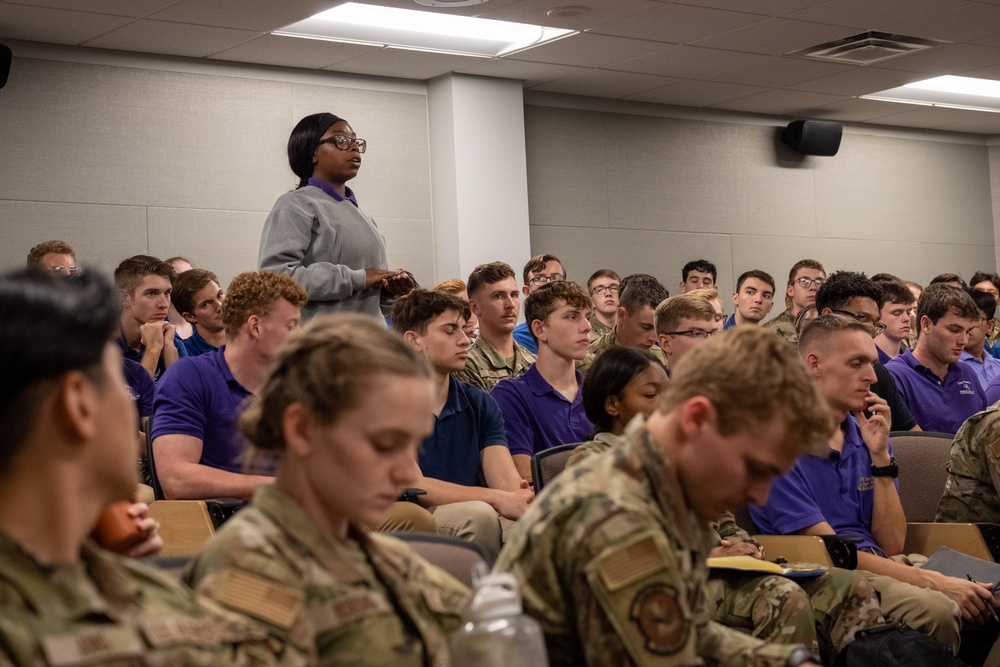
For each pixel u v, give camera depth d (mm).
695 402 1499
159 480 3109
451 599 1450
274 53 6984
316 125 4438
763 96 8875
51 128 6496
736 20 6918
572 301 3939
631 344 5270
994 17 7129
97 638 952
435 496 3367
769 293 7188
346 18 6652
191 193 6930
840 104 9258
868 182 10055
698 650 1728
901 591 2945
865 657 2645
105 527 1451
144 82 6805
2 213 6328
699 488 1536
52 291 940
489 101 7867
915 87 9023
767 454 1481
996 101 9562
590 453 2840
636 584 1441
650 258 8906
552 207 8484
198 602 1152
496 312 4969
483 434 3682
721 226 9258
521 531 1565
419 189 7785
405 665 1334
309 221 4328
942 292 4676
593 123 8703
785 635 2500
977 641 3275
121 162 6703
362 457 1270
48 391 924
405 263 7703
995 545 3309
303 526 1322
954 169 10547
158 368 4508
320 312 4223
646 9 6633
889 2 6742
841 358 3246
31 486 936
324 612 1299
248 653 1136
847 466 3287
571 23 6820
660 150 9008
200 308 4762
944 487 3652
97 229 6613
